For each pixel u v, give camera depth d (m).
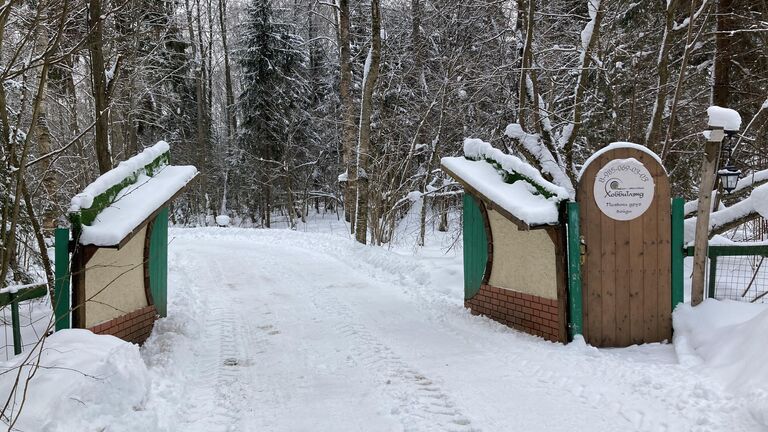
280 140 29.42
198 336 6.81
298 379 5.25
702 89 13.16
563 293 5.85
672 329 5.88
